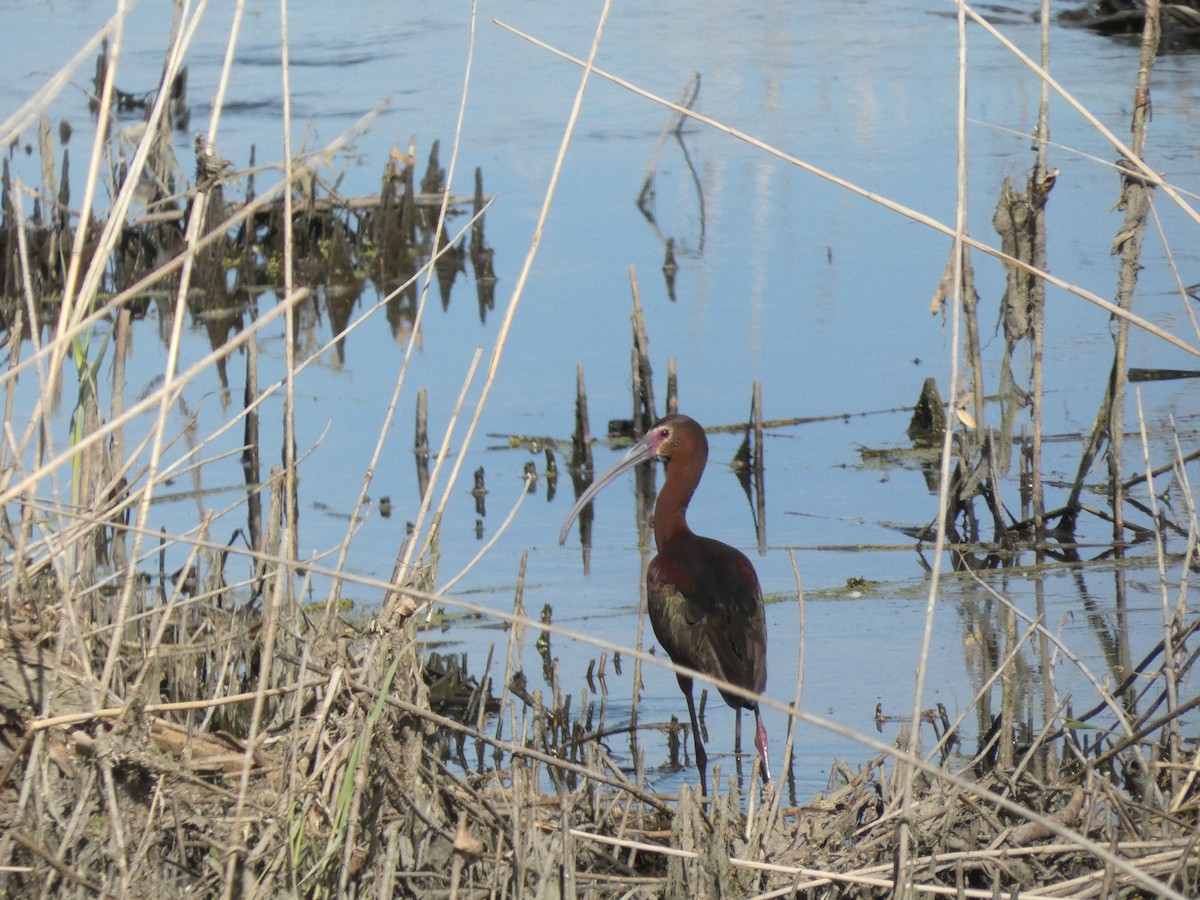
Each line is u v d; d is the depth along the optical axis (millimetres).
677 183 26719
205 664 9562
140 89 30219
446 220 24969
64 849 6520
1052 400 16891
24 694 6887
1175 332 18125
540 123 30328
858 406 17266
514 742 7758
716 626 10023
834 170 26297
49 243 20312
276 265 23234
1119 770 8938
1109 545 13562
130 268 21688
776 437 16609
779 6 40469
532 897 6805
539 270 22625
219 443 16422
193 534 10734
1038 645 11422
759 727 9734
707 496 15289
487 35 36688
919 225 23219
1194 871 6941
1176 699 8094
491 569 13477
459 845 6668
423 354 19438
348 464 16094
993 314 19422
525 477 15875
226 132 28109
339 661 6887
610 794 8914
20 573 7039
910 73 32500
